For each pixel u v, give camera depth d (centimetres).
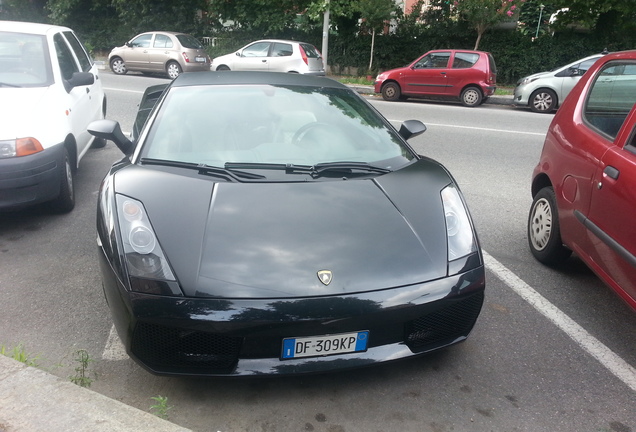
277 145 344
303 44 1725
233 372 245
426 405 263
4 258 418
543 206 433
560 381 286
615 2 1745
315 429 245
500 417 257
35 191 450
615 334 336
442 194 310
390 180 319
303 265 253
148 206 276
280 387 272
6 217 506
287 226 271
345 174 324
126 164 327
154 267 249
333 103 394
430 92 1561
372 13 1908
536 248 443
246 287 243
